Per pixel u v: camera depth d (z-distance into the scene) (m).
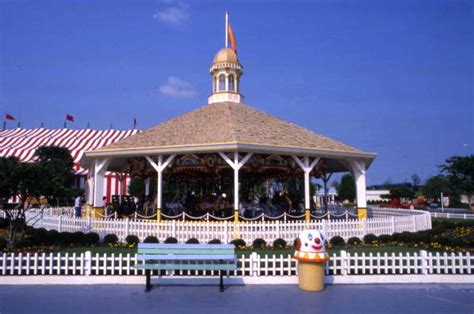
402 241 15.22
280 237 14.59
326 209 22.72
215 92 22.78
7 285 9.31
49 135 53.19
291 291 8.91
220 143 15.96
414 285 9.55
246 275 9.79
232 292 8.80
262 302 8.05
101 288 9.09
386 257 10.07
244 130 17.77
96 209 18.61
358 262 10.60
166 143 17.44
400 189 67.12
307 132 20.45
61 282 9.48
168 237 14.24
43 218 18.92
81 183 43.22
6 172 12.47
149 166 19.58
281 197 20.83
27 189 12.93
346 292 8.87
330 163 23.84
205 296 8.47
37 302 7.99
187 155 18.44
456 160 47.38
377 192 86.88
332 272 10.05
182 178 21.84
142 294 8.59
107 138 51.62
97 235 14.66
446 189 64.25
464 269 10.53
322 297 8.45
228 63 22.86
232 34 24.23
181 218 18.66
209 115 20.33
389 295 8.63
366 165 21.89
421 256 10.12
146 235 14.84
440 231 17.58
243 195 22.64
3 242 12.98
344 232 15.62
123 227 15.05
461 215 34.09
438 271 10.06
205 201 19.45
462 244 14.23
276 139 17.73
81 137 51.91
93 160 19.78
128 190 43.12
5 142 50.16
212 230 14.57
